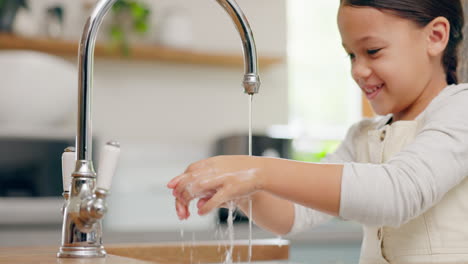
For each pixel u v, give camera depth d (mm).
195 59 2941
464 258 1107
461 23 1243
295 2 3393
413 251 1145
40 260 876
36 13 2785
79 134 917
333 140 3332
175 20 2887
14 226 2340
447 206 1128
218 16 3076
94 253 918
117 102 2924
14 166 2416
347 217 957
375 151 1267
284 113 3193
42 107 2467
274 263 1345
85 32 922
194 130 3039
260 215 1228
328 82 3438
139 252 1216
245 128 3115
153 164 2770
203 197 1001
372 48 1135
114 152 870
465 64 1283
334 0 3443
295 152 3223
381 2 1114
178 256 1252
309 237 2414
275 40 3184
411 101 1184
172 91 3020
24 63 2400
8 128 2400
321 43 3430
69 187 1000
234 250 1304
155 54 2869
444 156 989
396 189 940
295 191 935
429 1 1153
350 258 2473
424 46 1153
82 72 917
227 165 926
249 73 974
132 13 2852
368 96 1191
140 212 2648
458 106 1081
